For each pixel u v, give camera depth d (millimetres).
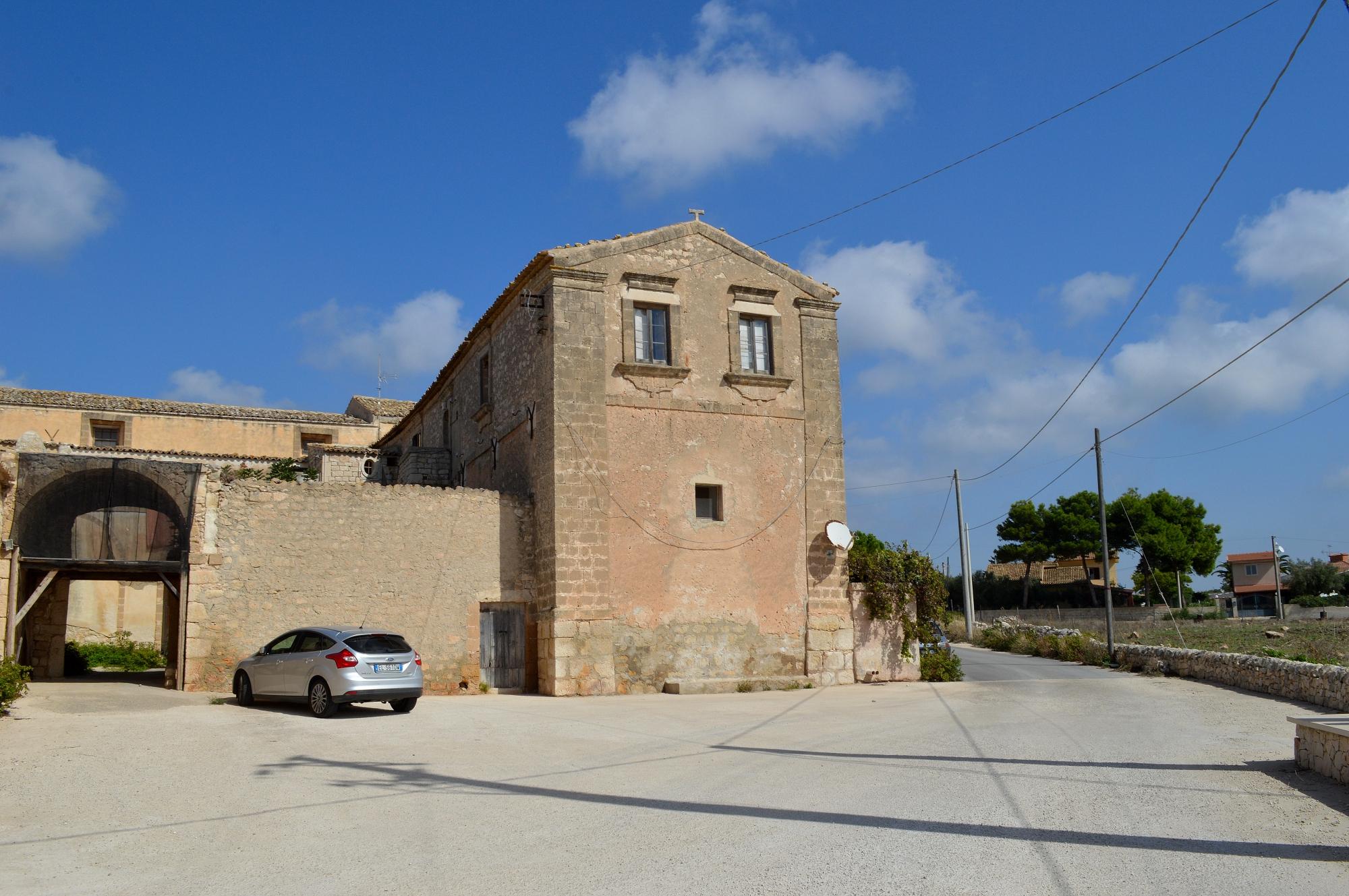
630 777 11047
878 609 24469
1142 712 17188
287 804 9516
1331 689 16844
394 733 14328
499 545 22188
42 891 6660
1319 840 7957
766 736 14570
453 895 6602
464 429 28844
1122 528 64312
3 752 11891
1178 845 7781
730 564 22984
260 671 17312
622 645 21672
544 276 22609
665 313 23391
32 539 19094
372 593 20906
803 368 24594
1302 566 71438
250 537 20266
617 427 22328
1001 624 48625
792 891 6598
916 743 13664
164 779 10625
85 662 26984
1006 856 7430
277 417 39844
